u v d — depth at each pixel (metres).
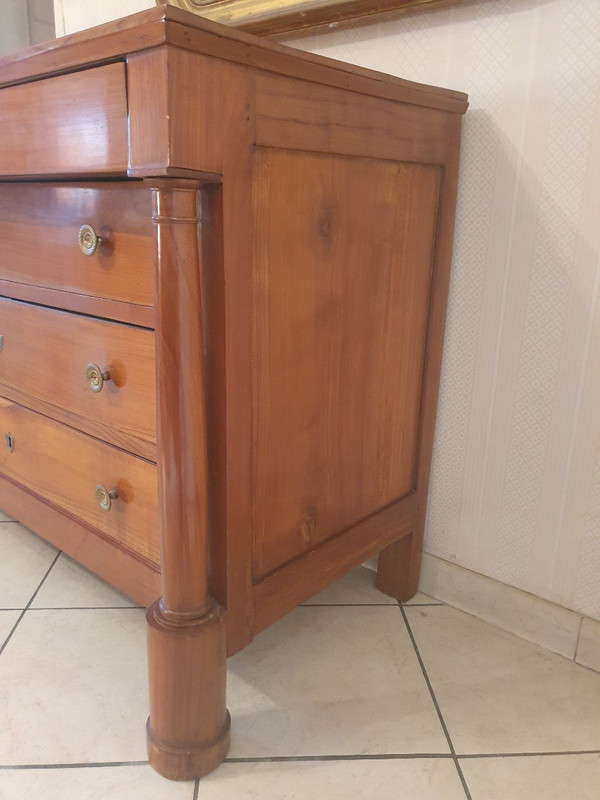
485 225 0.98
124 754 0.82
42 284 0.91
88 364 0.87
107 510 0.90
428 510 1.16
